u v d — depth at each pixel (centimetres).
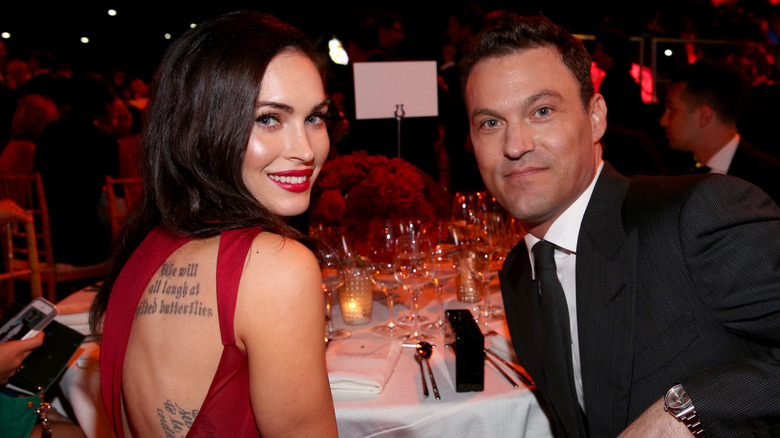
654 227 100
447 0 855
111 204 352
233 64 85
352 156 186
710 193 96
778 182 256
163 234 91
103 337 91
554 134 107
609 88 358
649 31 593
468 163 414
